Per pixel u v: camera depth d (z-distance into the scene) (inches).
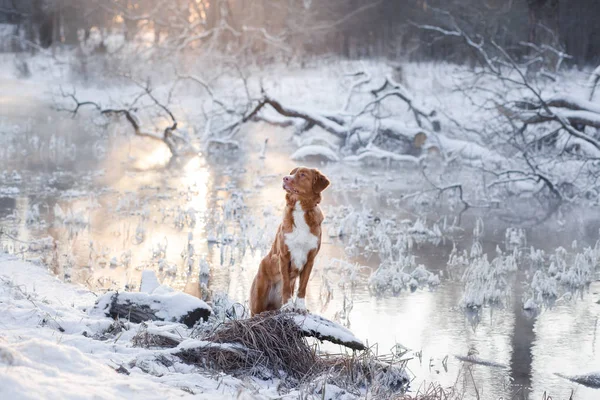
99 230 494.0
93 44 1772.9
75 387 169.6
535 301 370.6
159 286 320.2
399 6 1780.3
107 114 932.0
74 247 447.8
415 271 410.6
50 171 737.0
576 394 260.1
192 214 528.7
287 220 259.8
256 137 1060.5
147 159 845.2
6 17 1948.8
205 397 188.1
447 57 1560.0
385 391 238.5
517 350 302.4
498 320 341.1
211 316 294.4
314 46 1870.1
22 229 488.4
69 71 1515.7
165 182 696.4
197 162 835.4
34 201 583.2
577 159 693.3
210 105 1240.2
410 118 1038.4
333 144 943.0
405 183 738.2
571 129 709.3
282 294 263.7
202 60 1455.5
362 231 504.4
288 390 222.2
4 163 775.1
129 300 290.5
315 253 264.4
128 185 674.8
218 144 936.9
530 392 261.0
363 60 1702.8
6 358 174.1
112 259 414.3
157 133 895.7
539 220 580.4
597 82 880.3
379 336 315.6
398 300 369.4
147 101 1269.7
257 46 1706.4
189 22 1811.0
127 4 1823.3
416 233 525.7
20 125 1063.6
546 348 305.6
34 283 347.3
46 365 183.0
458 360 289.7
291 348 244.5
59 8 1824.6
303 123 963.3
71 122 1120.2
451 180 754.2
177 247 456.1
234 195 625.3
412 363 284.8
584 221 576.1
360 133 919.0
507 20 1493.6
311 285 391.2
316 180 256.7
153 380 205.6
